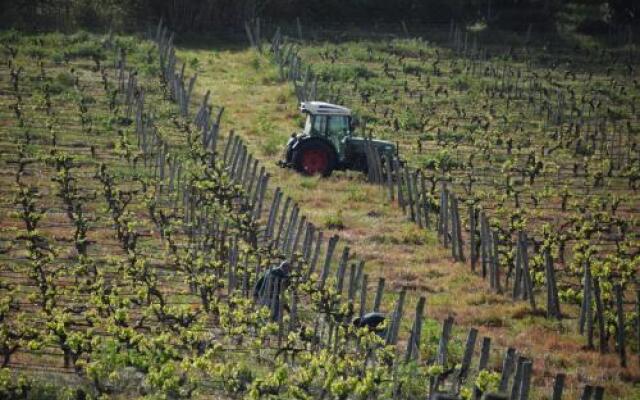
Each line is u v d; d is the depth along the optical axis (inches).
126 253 3720.5
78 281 3297.2
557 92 7746.1
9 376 2459.4
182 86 6215.6
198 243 3794.3
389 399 2615.7
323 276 3316.9
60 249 3639.3
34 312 3048.7
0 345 2659.9
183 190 4411.9
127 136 5585.6
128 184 4709.6
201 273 3462.1
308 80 7465.6
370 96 7278.5
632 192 5290.4
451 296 3604.8
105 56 7711.6
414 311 3380.9
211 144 5506.9
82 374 2637.8
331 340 2928.2
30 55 7564.0
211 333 3014.3
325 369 2588.6
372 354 2787.9
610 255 3917.3
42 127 5629.9
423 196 4426.7
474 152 5925.2
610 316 3211.1
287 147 5265.8
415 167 5497.1
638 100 7672.2
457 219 4050.2
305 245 3634.4
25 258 3550.7
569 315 3489.2
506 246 4097.0
